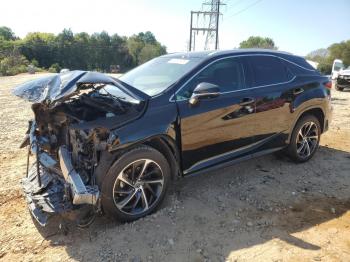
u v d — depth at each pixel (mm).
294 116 5398
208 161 4504
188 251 3490
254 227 3893
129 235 3727
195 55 4863
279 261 3330
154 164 3959
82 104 3975
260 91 4906
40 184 4086
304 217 4109
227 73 4680
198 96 4039
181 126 4113
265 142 5117
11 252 3504
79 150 3779
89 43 114688
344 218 4094
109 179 3662
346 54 74625
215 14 38281
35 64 78875
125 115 3787
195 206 4324
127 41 128000
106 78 3793
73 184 3486
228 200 4500
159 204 4141
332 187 4938
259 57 5121
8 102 12922
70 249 3537
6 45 98000
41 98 3650
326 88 5891
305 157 5773
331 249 3498
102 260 3373
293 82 5383
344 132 7934
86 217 3756
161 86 4281
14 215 4160
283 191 4777
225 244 3598
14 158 6047
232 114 4562
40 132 4355
